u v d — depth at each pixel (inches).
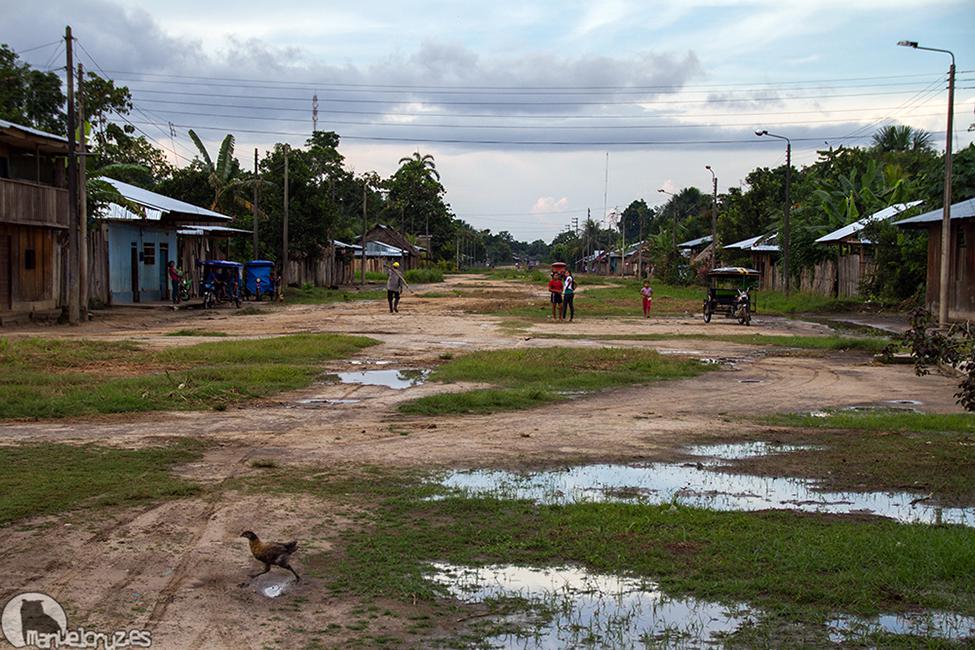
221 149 2174.0
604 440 430.0
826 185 2266.2
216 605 214.5
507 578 237.3
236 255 2154.3
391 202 4591.5
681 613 214.4
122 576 232.5
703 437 439.5
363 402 538.3
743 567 244.4
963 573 238.4
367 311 1435.8
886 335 1089.4
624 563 248.7
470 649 193.2
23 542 257.1
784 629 204.7
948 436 443.5
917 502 321.4
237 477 342.3
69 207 1095.0
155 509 294.5
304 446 405.7
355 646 193.2
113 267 1434.5
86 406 484.7
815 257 2016.5
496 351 800.3
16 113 1422.2
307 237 2113.7
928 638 198.8
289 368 649.6
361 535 271.7
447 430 451.5
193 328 1065.5
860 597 222.1
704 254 2967.5
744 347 911.7
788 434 448.1
